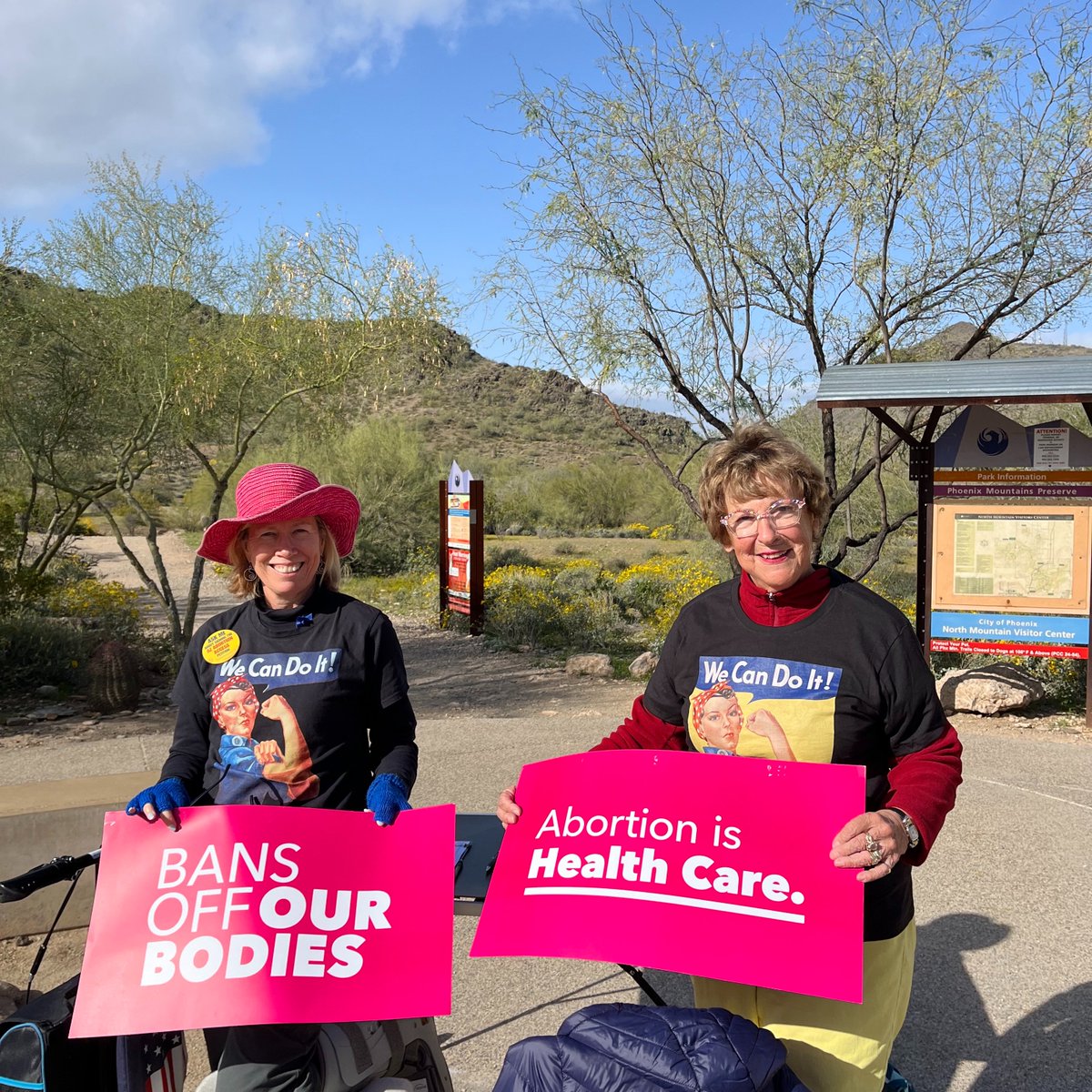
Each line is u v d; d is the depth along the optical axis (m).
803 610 2.11
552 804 2.15
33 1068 1.99
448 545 15.74
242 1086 2.03
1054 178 8.85
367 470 24.73
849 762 2.04
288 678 2.29
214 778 2.31
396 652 2.38
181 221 10.55
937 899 4.35
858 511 17.33
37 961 2.22
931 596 8.53
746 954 1.89
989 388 7.54
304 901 2.08
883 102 8.95
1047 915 4.15
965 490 8.42
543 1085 1.80
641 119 9.54
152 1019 1.99
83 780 4.75
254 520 2.30
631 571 19.22
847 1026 1.98
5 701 9.80
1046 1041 3.22
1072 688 8.95
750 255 9.70
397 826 2.15
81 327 11.30
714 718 2.12
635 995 3.60
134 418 11.65
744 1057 1.74
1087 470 8.09
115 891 2.10
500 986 3.70
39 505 15.74
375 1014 2.00
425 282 10.62
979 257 9.38
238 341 10.54
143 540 32.31
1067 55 8.64
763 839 1.97
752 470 2.13
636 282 9.93
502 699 9.86
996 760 6.64
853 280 9.48
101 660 9.35
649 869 2.02
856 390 7.88
